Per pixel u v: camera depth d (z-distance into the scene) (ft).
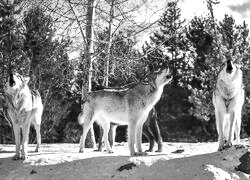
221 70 27.12
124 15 43.80
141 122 30.14
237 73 26.55
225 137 29.12
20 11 58.65
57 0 43.27
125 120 30.89
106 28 45.44
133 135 29.55
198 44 94.53
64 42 45.11
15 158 29.48
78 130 88.69
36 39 57.31
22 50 62.49
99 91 32.58
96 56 44.11
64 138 87.92
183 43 95.40
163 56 47.06
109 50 44.55
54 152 34.81
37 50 58.85
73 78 51.26
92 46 44.45
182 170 24.17
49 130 81.71
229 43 86.58
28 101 30.40
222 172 23.47
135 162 25.40
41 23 53.31
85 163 26.68
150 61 45.68
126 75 46.26
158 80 29.66
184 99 93.66
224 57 81.30
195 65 95.09
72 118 90.48
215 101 27.66
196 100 81.82
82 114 33.86
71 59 45.60
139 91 29.86
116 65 45.37
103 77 45.70
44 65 60.39
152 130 35.42
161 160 25.53
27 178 25.84
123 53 45.42
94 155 28.96
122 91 31.12
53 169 26.48
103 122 33.09
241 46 86.07
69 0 42.60
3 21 59.88
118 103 30.89
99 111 32.32
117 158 26.66
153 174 24.31
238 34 87.04
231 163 24.35
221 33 86.94
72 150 37.45
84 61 43.86
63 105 83.41
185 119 95.50
